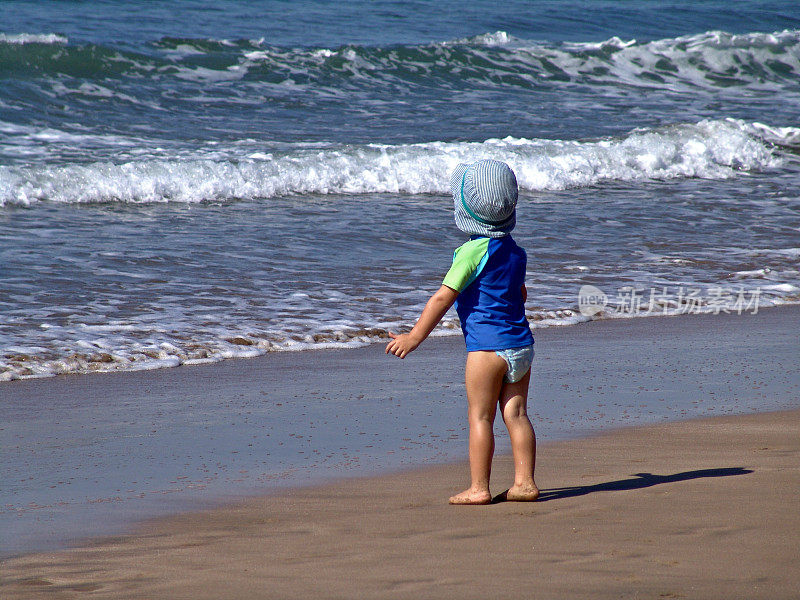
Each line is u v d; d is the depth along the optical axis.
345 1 114.44
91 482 13.11
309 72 73.62
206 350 22.66
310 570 8.92
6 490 12.73
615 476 12.84
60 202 41.38
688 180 53.19
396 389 19.39
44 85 62.38
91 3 99.00
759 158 57.66
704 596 7.74
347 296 28.52
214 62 72.25
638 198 47.34
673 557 8.86
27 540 10.44
